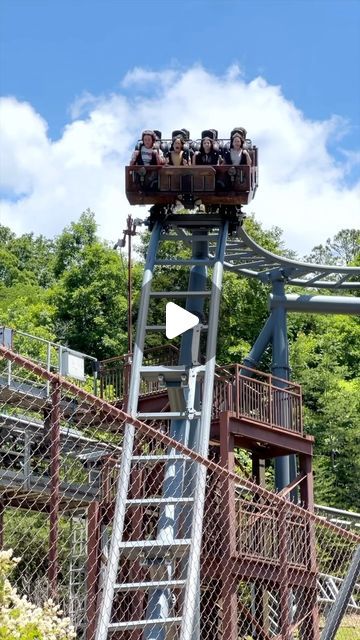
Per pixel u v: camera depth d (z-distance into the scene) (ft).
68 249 240.12
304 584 48.34
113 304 190.39
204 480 37.22
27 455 47.96
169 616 35.83
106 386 67.51
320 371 147.23
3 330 57.98
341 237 307.99
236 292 156.25
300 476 64.34
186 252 148.77
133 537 43.78
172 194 62.54
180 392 54.75
